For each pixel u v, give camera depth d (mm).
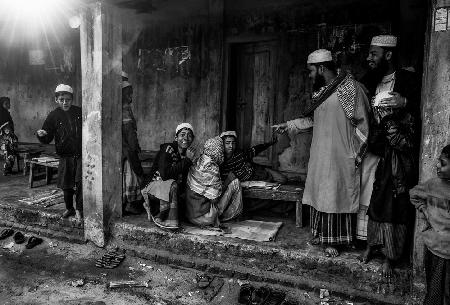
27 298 3613
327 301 3502
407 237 3594
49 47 8828
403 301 3385
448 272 2697
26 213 5242
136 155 4906
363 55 5879
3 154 7605
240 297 3518
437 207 2738
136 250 4473
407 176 3359
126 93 4961
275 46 6621
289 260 3834
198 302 3529
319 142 3750
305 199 3994
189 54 7242
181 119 7477
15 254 4547
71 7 4570
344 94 3611
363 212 3781
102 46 4391
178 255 4297
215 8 6828
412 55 5418
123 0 4375
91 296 3641
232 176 4805
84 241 4785
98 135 4516
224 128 7043
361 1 5844
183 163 4441
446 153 2662
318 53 3830
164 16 7324
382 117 3430
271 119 6770
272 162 6793
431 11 3061
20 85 9367
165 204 4434
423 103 3215
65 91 4812
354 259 3656
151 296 3633
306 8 6219
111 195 4711
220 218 4789
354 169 3646
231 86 7027
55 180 7160
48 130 4781
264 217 5059
